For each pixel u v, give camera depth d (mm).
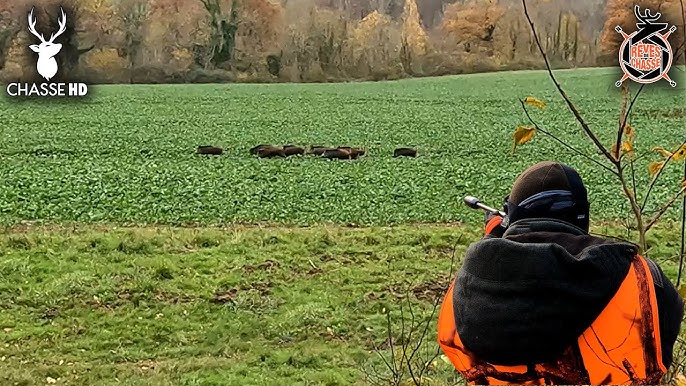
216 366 9594
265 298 12250
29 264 13406
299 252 14484
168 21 46844
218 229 16453
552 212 2857
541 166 2936
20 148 27031
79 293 12125
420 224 17016
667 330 2723
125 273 12992
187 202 19031
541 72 39344
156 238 14945
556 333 2605
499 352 2664
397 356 8648
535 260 2629
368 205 18812
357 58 47812
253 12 47969
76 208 18234
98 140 29109
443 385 7258
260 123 34344
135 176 22234
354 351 9977
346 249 14688
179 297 12273
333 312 11500
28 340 10648
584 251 2680
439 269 13656
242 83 47031
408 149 26422
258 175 22438
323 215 17859
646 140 26531
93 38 43500
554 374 2648
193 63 47250
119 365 9812
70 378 9258
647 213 16391
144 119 34688
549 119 31953
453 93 40688
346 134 31281
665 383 3932
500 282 2670
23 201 18797
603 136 28422
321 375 9148
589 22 35594
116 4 45312
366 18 47656
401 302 11977
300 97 41625
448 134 30594
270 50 48031
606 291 2602
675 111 29453
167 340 10766
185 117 35625
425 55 46750
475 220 17328
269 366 9648
